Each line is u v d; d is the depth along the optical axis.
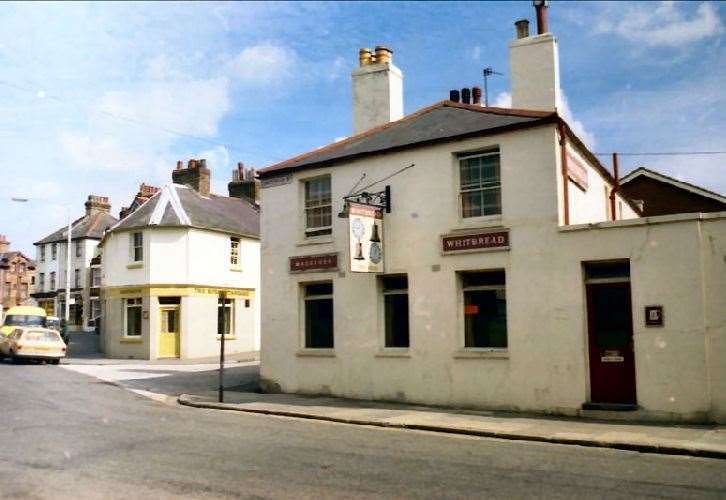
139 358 32.81
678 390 12.69
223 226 35.69
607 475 8.40
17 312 31.38
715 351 12.47
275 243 18.81
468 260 15.30
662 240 13.09
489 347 15.16
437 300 15.64
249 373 23.83
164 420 13.03
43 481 7.84
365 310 16.83
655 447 10.23
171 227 33.53
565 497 7.27
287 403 15.84
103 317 37.81
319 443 10.66
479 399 14.84
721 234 12.62
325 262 17.64
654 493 7.46
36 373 22.72
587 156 17.42
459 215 15.65
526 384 14.27
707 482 8.02
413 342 15.93
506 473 8.48
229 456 9.45
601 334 13.78
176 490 7.47
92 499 7.07
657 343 12.95
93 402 15.62
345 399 16.72
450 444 10.79
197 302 33.62
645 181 33.81
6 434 11.03
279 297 18.56
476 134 15.32
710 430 11.66
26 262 86.75
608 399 13.53
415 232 16.12
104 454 9.48
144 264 33.34
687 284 12.79
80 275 56.31
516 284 14.59
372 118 20.03
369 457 9.48
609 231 13.63
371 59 20.64
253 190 43.09
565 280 14.03
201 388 19.38
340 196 17.58
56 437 10.84
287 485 7.75
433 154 16.08
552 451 10.20
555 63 17.75
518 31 18.62
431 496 7.29
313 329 18.20
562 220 14.49
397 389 16.08
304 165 18.12
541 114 14.74
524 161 14.76
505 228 14.80
